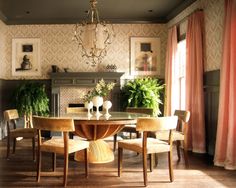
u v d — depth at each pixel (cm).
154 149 298
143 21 667
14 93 618
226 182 304
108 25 668
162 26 668
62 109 664
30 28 668
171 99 582
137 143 311
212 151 441
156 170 355
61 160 409
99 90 393
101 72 644
